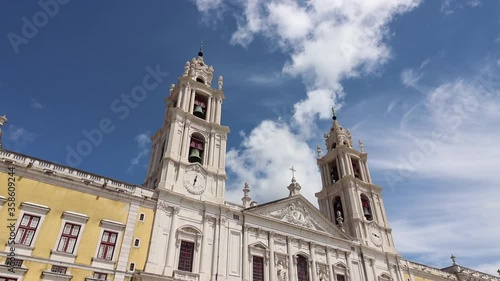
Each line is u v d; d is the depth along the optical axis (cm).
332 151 5516
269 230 3731
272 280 3425
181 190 3391
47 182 2772
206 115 4184
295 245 3841
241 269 3328
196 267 3081
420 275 4925
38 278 2423
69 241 2666
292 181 4431
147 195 3216
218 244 3306
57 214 2698
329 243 4119
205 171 3666
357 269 4159
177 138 3706
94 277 2622
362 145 5734
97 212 2881
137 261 2845
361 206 4866
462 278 5378
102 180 3075
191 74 4462
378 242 4625
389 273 4419
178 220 3219
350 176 5028
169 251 3003
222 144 4000
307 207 4253
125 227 2934
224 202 3606
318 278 3766
